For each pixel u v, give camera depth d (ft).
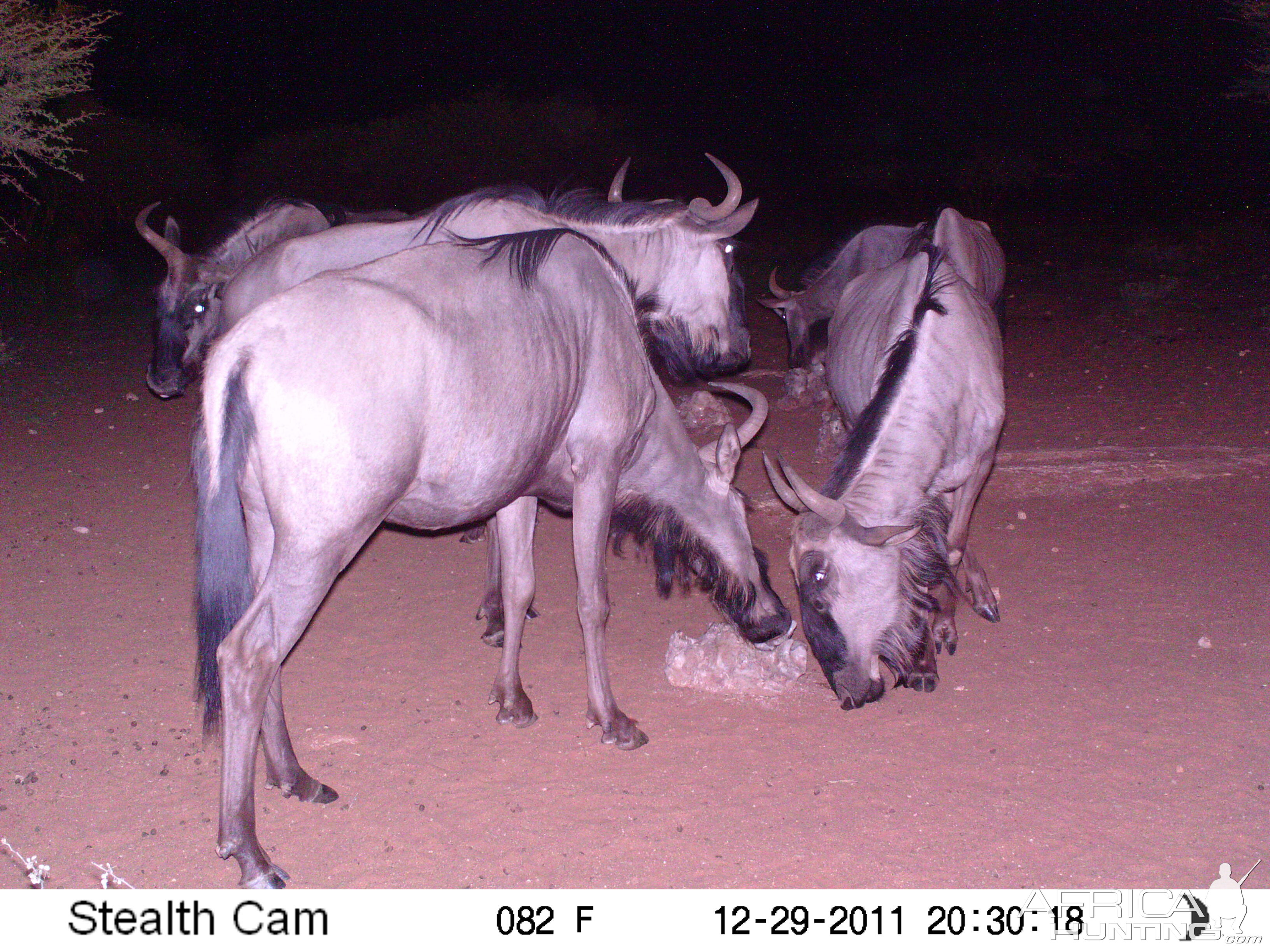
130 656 12.46
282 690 11.82
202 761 10.82
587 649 11.25
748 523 16.14
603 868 9.66
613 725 11.21
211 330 16.11
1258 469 17.33
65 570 14.30
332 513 9.33
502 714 11.51
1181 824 10.03
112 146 48.44
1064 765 10.77
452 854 9.80
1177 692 11.77
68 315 31.35
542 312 10.47
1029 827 10.04
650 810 10.31
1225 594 13.62
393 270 9.93
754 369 24.85
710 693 12.07
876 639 11.07
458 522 10.50
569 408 10.79
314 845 9.90
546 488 11.18
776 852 9.82
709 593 12.27
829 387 17.07
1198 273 36.37
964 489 12.50
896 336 12.48
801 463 18.04
